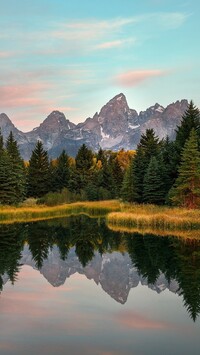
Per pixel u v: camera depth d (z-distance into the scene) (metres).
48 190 77.69
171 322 12.76
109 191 75.19
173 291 16.44
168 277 18.47
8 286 17.64
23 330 12.10
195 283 17.30
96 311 14.01
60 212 55.94
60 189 80.69
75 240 31.64
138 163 54.62
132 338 11.45
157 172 49.91
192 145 42.75
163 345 10.89
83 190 74.94
